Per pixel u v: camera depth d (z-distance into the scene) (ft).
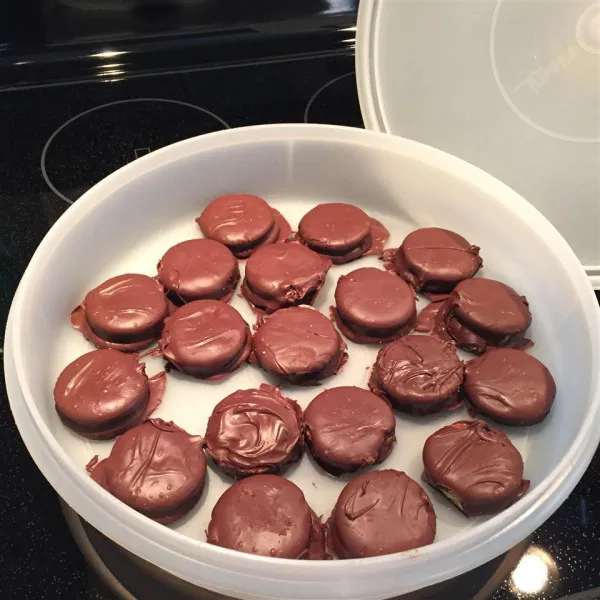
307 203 1.69
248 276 1.46
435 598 1.11
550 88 1.43
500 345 1.40
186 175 1.56
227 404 1.26
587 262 1.53
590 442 1.16
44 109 1.79
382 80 1.54
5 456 1.24
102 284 1.43
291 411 1.26
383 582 0.98
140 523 1.00
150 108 1.81
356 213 1.59
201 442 1.21
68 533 1.16
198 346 1.34
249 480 1.16
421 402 1.29
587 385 1.24
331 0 1.93
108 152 1.70
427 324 1.45
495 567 1.14
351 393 1.28
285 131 1.57
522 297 1.44
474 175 1.49
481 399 1.29
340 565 0.96
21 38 1.82
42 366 1.30
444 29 1.43
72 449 1.25
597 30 1.35
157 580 1.12
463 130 1.53
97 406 1.24
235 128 1.61
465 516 1.20
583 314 1.33
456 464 1.19
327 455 1.21
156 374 1.36
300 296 1.44
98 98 1.82
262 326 1.38
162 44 1.90
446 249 1.51
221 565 0.98
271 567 0.96
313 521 1.14
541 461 1.27
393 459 1.28
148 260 1.57
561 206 1.52
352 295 1.43
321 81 1.90
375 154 1.56
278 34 1.94
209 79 1.89
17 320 1.22
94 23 1.83
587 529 1.20
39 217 1.57
